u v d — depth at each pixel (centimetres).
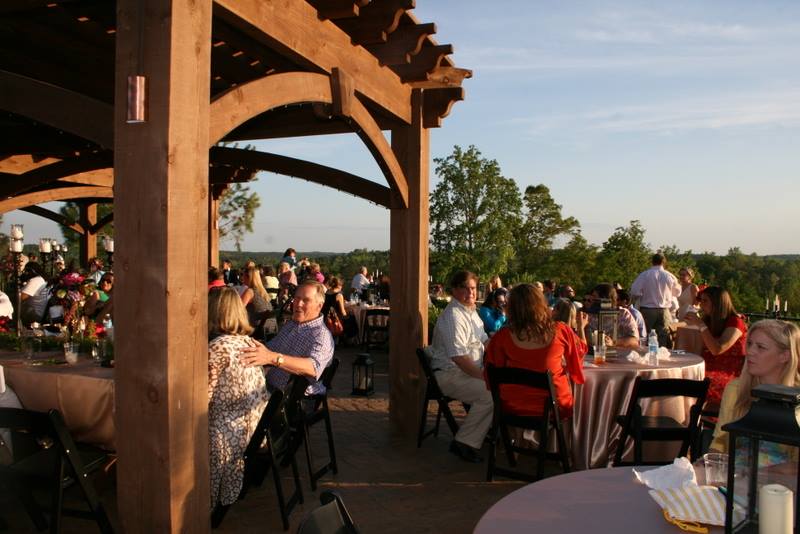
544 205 5756
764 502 142
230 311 359
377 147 488
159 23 256
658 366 469
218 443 338
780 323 234
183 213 264
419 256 563
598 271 4791
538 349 425
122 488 268
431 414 646
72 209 1984
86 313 688
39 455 332
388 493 421
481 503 406
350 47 441
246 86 313
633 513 178
